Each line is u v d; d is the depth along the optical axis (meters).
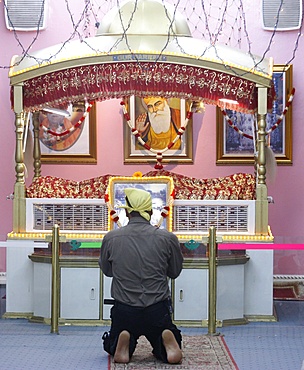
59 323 8.00
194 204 8.52
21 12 10.14
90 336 7.63
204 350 7.02
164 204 8.47
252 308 8.16
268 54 10.09
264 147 8.52
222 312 7.96
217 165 10.18
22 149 8.70
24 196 8.62
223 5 10.09
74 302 8.03
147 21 8.70
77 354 6.91
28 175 9.79
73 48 8.48
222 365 6.49
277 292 8.16
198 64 8.36
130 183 8.52
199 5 10.11
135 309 6.40
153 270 6.44
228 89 8.45
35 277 8.03
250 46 10.09
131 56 8.35
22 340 7.45
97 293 8.03
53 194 8.68
